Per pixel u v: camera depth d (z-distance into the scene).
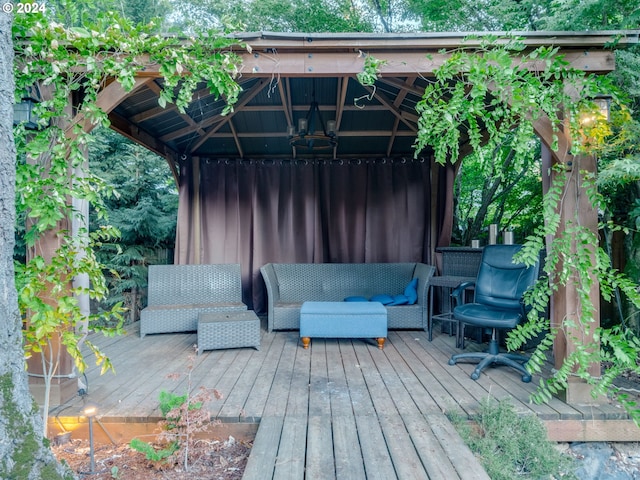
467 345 4.03
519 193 6.58
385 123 4.77
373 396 2.63
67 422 2.33
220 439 2.29
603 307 3.91
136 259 5.80
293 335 4.50
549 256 2.45
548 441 2.17
